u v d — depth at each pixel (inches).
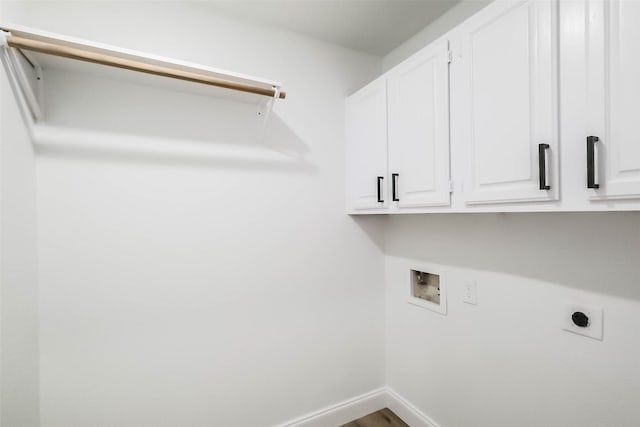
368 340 74.9
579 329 39.5
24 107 40.9
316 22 62.4
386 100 57.9
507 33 35.6
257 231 61.2
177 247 53.9
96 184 47.9
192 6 55.7
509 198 35.8
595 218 38.1
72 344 46.5
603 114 27.5
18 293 39.0
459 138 42.8
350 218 72.7
